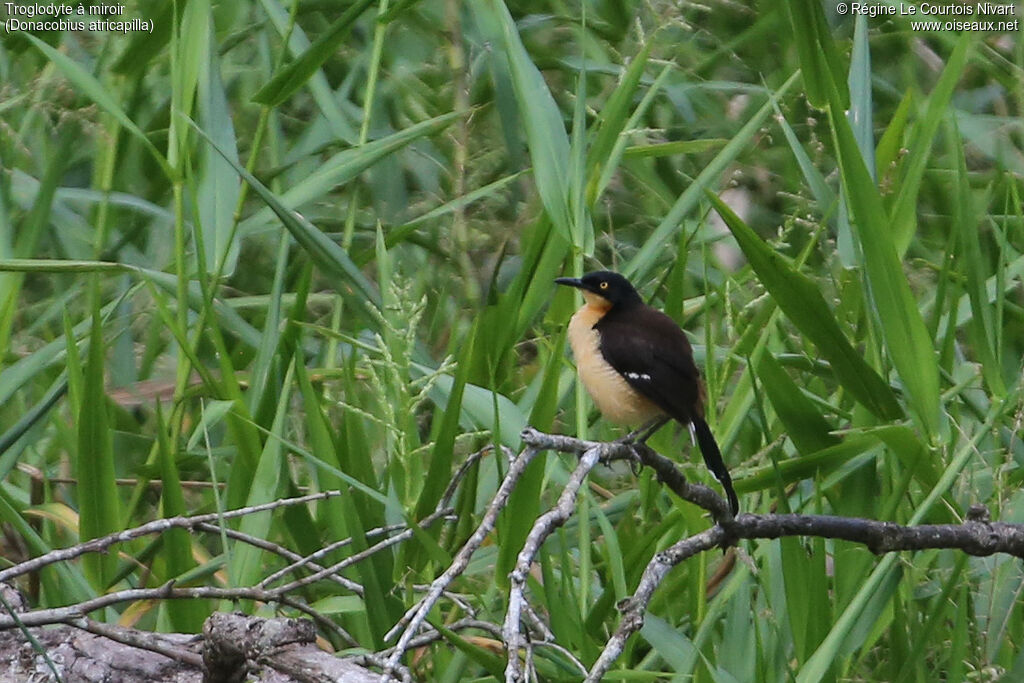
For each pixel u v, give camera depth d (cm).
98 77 1312
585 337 970
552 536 1011
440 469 891
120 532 902
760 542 969
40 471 1078
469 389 949
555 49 1540
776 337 1147
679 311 1054
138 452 1138
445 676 859
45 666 754
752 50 1605
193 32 1095
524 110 1054
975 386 1059
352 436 952
